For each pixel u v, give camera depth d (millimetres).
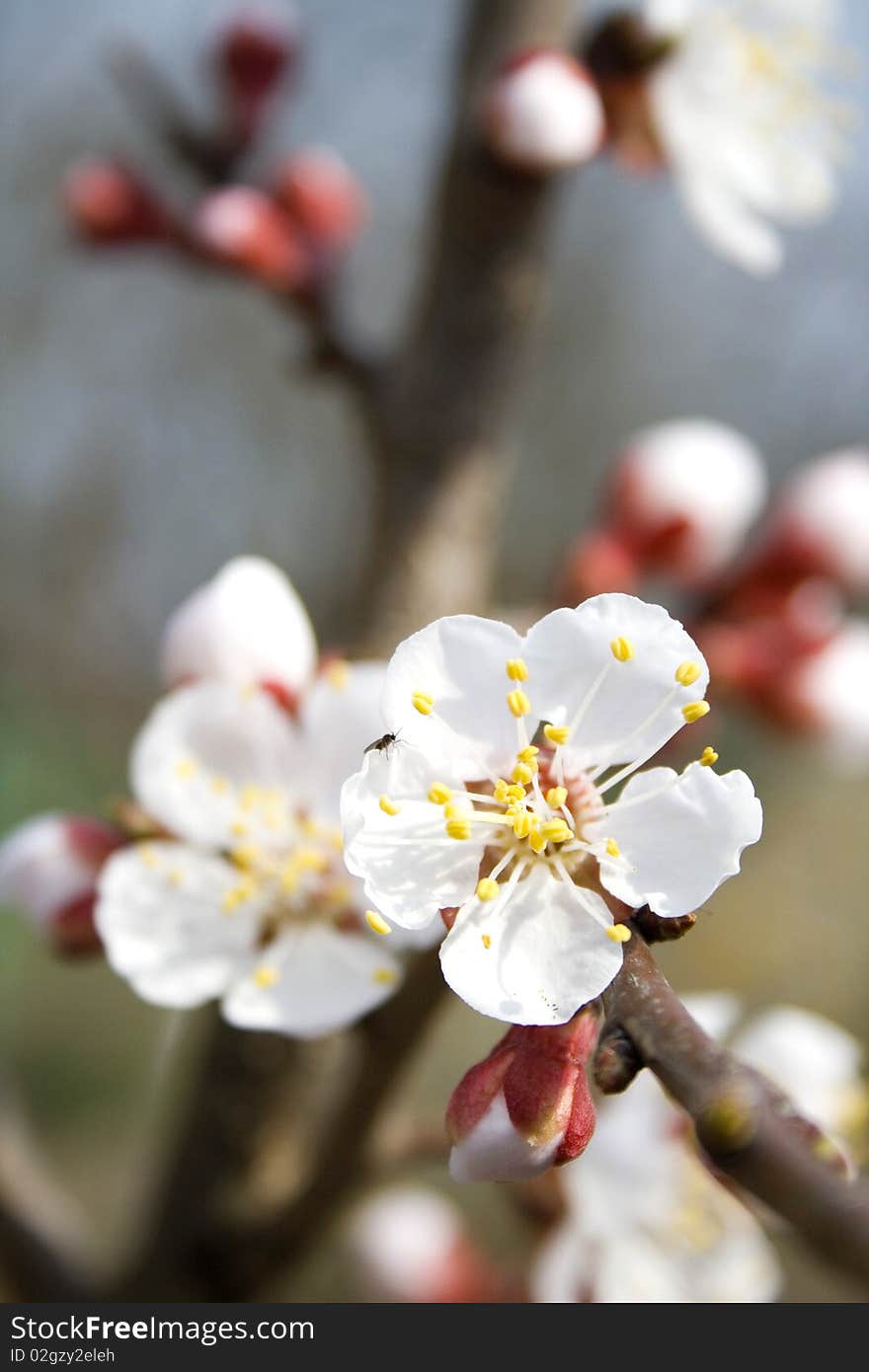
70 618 1019
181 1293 307
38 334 1043
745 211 321
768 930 913
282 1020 251
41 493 1033
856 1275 197
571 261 1164
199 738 263
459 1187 540
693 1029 211
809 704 332
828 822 952
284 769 262
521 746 231
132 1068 742
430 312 318
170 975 257
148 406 1057
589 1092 227
